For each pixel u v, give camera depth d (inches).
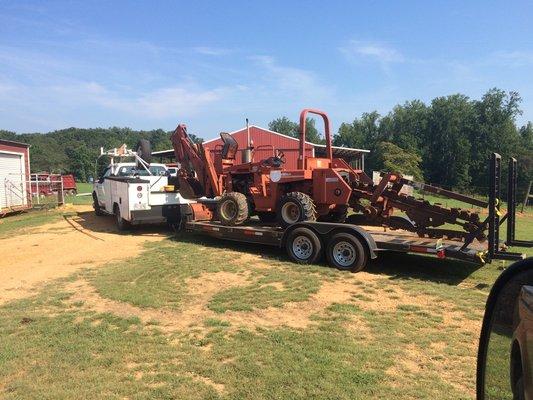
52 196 1288.1
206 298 280.1
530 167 2298.2
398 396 157.4
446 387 163.5
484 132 3093.0
